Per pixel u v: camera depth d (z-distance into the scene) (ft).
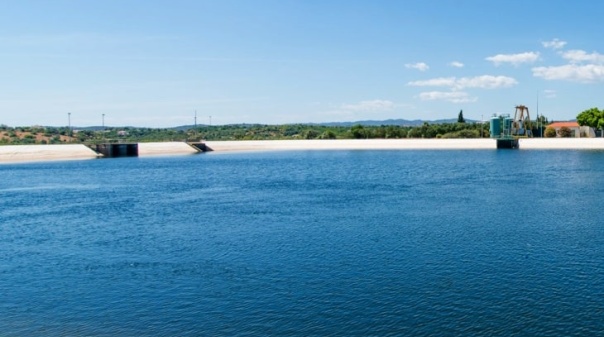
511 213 177.88
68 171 403.34
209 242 139.23
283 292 97.14
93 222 173.47
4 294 99.96
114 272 113.09
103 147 619.67
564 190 239.09
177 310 89.71
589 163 402.52
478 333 78.07
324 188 262.47
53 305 93.76
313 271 110.01
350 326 81.25
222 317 86.02
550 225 155.94
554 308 87.25
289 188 265.75
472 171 350.64
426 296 93.50
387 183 282.15
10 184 303.68
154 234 151.64
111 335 80.43
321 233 147.64
